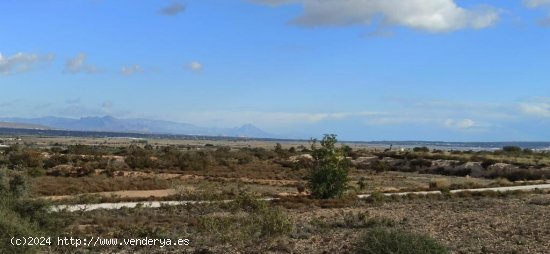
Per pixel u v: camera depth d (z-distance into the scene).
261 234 19.31
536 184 60.03
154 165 72.19
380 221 24.33
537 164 81.19
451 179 75.00
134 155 82.00
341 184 41.88
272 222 19.47
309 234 20.31
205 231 21.06
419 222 25.00
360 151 112.19
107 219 26.16
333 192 41.56
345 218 25.84
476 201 37.97
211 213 29.56
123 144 187.25
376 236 14.59
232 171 73.06
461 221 25.17
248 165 81.62
